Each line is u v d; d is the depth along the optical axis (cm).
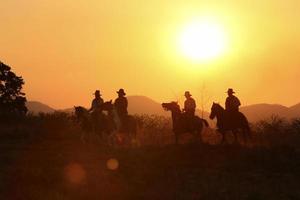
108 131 3412
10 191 2045
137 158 2853
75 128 3988
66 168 2545
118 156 2925
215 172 2523
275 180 2361
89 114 3469
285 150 2900
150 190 2091
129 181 2250
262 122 3641
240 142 3403
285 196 2061
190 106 3195
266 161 2709
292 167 2619
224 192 2086
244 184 2256
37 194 1975
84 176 2320
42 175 2302
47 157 2933
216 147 2995
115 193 2034
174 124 3203
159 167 2633
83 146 3362
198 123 3178
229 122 3092
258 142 3316
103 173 2406
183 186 2158
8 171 2458
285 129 3512
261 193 2084
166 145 3170
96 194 2006
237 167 2628
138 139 3634
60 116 4272
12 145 3466
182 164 2712
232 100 3125
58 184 2156
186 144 3067
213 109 3164
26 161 2792
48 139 3784
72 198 1970
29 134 3956
